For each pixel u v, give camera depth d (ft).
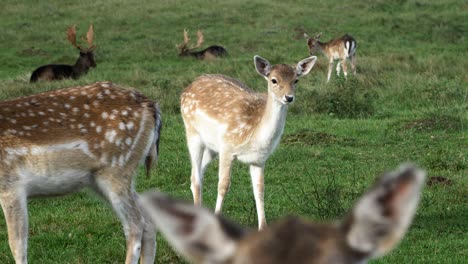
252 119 36.68
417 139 54.44
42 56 117.70
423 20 133.80
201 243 6.43
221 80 41.09
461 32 127.34
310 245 6.12
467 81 82.64
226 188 37.58
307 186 43.42
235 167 48.49
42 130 28.14
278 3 152.05
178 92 76.23
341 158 49.80
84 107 28.91
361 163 48.39
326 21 137.59
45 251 34.04
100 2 154.30
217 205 37.73
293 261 6.01
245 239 6.35
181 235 6.47
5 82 92.12
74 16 144.15
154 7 149.69
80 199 42.42
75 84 87.45
